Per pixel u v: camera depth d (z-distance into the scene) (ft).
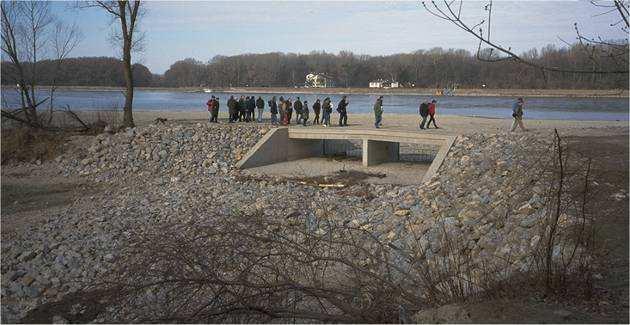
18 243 51.78
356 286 26.37
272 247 28.43
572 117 154.30
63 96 335.26
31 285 41.42
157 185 77.87
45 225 58.23
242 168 84.28
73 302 35.63
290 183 74.95
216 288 26.91
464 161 69.51
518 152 66.23
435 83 377.71
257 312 24.62
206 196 69.62
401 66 417.69
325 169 84.69
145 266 27.84
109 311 30.83
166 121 108.37
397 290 25.07
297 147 95.76
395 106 234.38
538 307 21.68
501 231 40.63
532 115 166.81
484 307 21.95
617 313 20.86
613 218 35.45
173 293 27.25
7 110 108.17
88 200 71.00
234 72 515.91
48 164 90.68
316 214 52.31
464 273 28.58
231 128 96.53
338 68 474.90
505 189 51.62
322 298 26.78
